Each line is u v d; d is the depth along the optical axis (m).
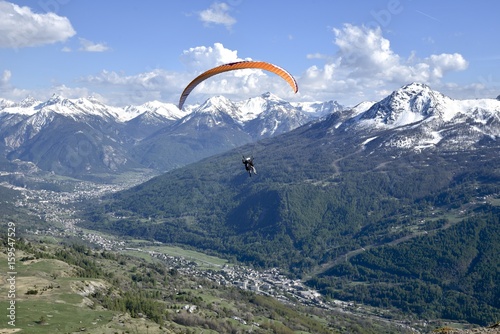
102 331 132.62
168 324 164.38
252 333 177.88
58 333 124.12
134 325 144.62
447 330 54.69
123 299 169.75
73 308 146.00
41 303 144.62
